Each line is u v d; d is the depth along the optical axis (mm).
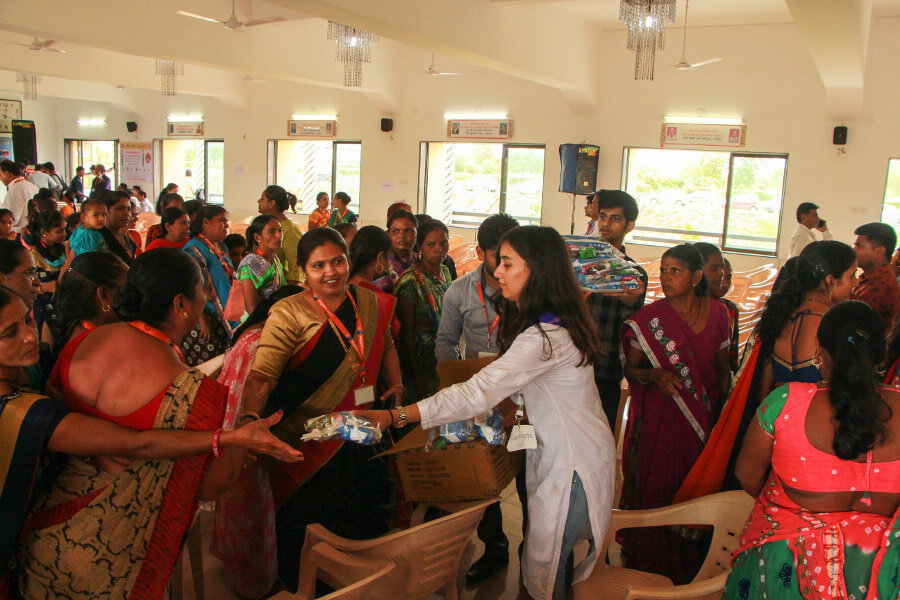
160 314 1541
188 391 1473
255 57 9242
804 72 8867
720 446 2322
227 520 2436
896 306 3152
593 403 1954
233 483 1676
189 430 1462
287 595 1938
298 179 14281
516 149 11570
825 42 5590
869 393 1488
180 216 4180
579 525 1904
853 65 6527
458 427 1961
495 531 2645
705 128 9555
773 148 9180
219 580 2605
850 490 1540
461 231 12180
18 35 10352
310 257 2152
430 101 11914
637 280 2402
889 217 8688
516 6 7840
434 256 2975
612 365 2793
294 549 2330
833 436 1538
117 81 11766
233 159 14633
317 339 2172
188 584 2553
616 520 2084
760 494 1746
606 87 10164
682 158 10180
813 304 2191
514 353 1814
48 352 1828
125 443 1395
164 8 8086
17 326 1357
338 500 2311
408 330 2910
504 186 11758
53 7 7094
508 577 2666
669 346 2463
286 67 9750
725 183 9930
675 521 2062
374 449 2436
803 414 1582
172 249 1600
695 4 8250
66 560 1449
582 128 10508
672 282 2441
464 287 2742
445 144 12266
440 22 6691
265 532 2453
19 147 15883
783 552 1604
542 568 1938
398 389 2475
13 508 1362
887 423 1500
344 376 2223
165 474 1511
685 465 2488
